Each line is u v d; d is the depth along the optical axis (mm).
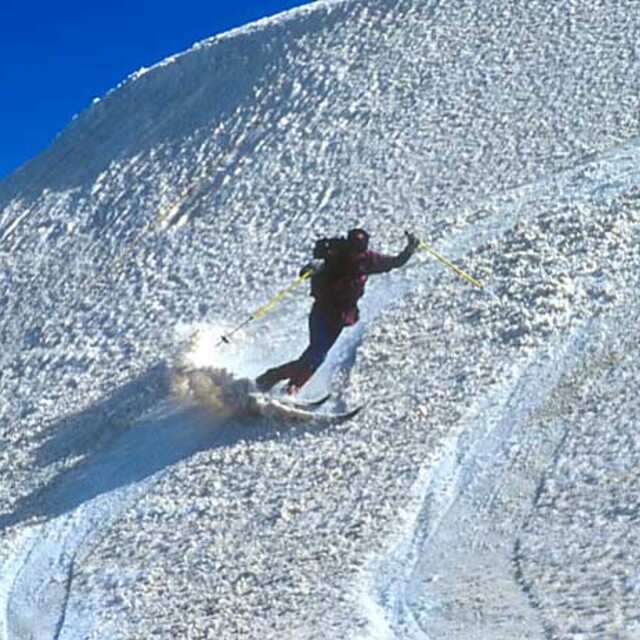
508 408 15102
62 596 14227
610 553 11578
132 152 30312
